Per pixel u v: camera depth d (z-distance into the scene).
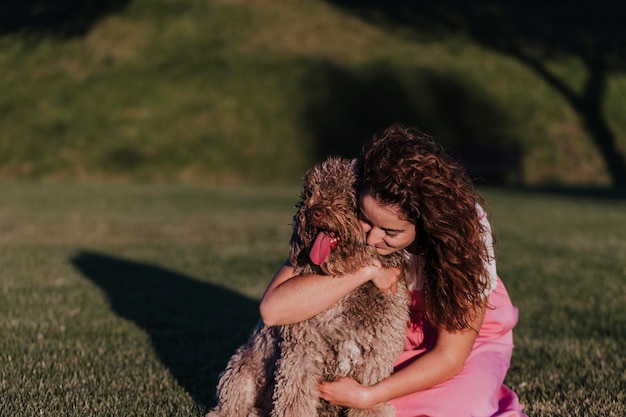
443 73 30.45
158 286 7.90
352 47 31.61
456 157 3.38
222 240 11.58
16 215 14.61
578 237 12.29
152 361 5.13
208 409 4.10
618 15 39.12
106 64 30.27
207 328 6.12
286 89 28.89
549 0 39.25
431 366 3.46
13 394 4.30
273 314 3.26
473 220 3.26
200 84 29.16
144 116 27.62
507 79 31.20
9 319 6.22
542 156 28.03
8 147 26.31
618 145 29.42
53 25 33.00
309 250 3.19
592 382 4.79
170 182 25.00
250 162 26.05
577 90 31.69
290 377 3.26
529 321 6.56
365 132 27.44
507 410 3.72
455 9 36.50
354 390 3.26
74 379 4.62
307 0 35.50
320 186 3.15
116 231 12.52
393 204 3.09
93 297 7.25
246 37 31.97
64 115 27.62
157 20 32.69
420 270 3.57
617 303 7.29
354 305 3.34
